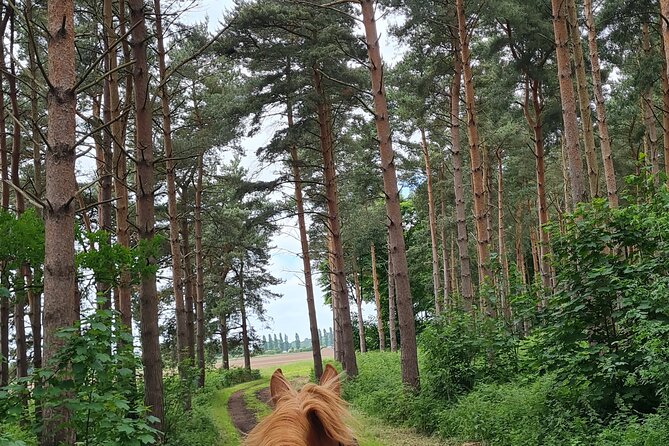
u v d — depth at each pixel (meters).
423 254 46.94
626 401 7.97
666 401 6.97
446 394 13.14
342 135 27.62
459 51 20.14
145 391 9.48
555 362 8.62
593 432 7.80
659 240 8.05
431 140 32.03
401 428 12.95
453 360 13.32
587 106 13.40
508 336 12.95
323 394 2.12
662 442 6.50
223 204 33.34
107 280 7.83
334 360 38.56
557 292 9.14
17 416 5.00
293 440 1.79
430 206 32.09
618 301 8.13
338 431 1.94
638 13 17.30
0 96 13.71
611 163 14.88
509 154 33.44
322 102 22.42
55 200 5.74
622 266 8.16
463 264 18.81
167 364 13.72
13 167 13.25
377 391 15.75
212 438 12.78
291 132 22.11
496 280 13.69
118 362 5.62
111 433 5.21
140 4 9.84
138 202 9.60
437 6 18.80
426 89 20.95
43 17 13.88
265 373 45.03
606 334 8.53
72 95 5.95
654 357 6.70
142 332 9.60
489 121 28.58
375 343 56.91
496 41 18.75
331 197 23.38
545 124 21.48
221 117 21.45
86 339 5.09
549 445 8.21
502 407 10.59
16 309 14.12
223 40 19.98
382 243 46.72
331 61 21.23
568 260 8.74
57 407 5.36
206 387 25.05
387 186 14.62
